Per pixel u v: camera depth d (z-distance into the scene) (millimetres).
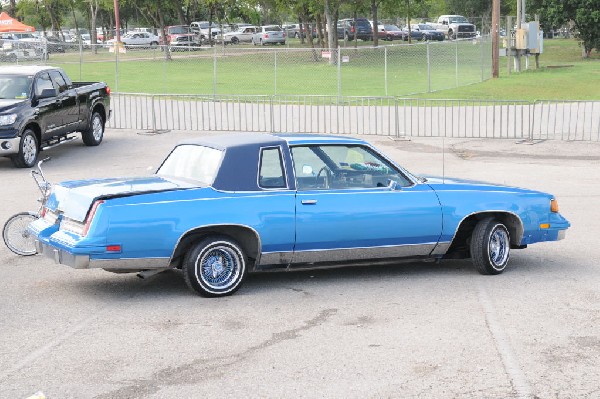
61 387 6676
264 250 9328
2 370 7051
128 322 8383
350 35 76062
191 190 9109
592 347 7602
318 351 7504
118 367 7121
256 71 47688
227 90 38719
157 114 29094
